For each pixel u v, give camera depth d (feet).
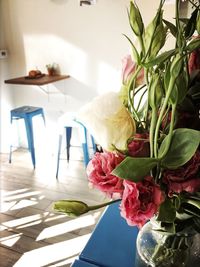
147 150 1.54
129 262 2.38
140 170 1.37
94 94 10.86
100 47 10.16
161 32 1.57
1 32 11.26
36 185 9.21
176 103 1.46
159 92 1.52
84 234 6.75
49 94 11.53
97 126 1.48
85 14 9.96
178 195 1.59
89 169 1.62
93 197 8.36
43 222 7.24
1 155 11.99
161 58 1.45
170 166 1.45
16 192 8.77
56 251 6.23
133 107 1.79
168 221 1.52
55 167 10.59
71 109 11.44
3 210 7.79
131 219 1.41
